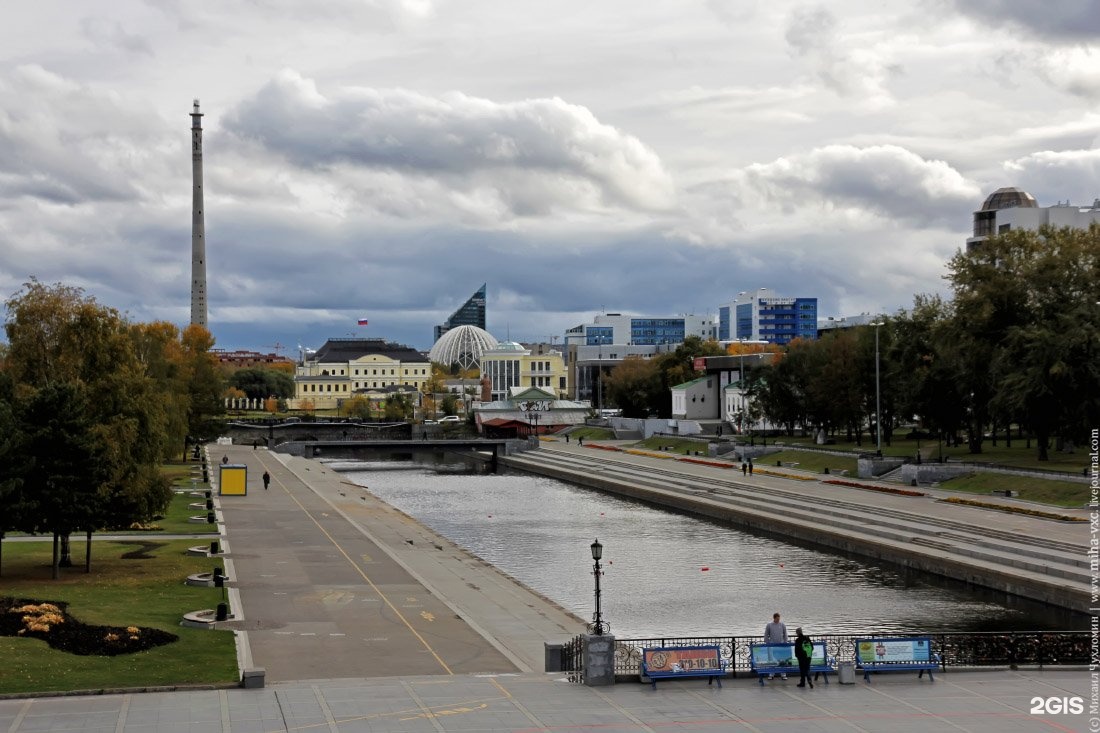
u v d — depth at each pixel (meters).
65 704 52.62
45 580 86.75
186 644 66.19
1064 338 135.38
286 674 60.69
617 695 55.69
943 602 95.44
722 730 49.88
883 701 54.97
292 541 115.00
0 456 82.38
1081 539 106.50
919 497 145.75
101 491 90.62
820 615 90.31
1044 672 61.28
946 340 160.00
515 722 50.69
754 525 143.88
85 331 101.00
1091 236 153.62
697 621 88.31
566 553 124.00
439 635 72.00
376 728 49.56
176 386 176.25
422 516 160.00
